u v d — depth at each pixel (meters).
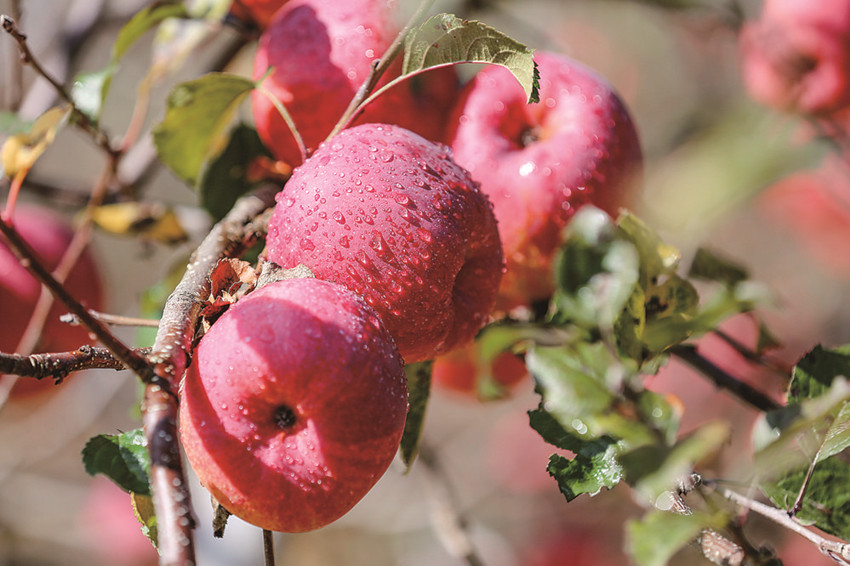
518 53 0.71
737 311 0.76
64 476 1.71
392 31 0.78
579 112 0.79
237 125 0.87
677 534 0.66
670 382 1.44
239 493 0.65
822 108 1.04
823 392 0.74
